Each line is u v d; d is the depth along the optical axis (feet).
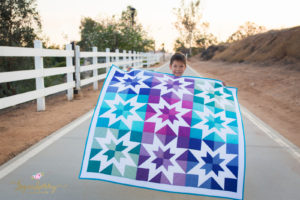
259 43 91.40
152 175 7.70
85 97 26.45
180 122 8.35
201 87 9.61
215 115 8.75
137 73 10.00
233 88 9.78
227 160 7.85
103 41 69.21
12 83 25.75
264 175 9.92
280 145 13.39
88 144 8.19
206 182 7.64
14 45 27.20
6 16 27.20
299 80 36.65
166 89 9.27
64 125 15.90
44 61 33.01
